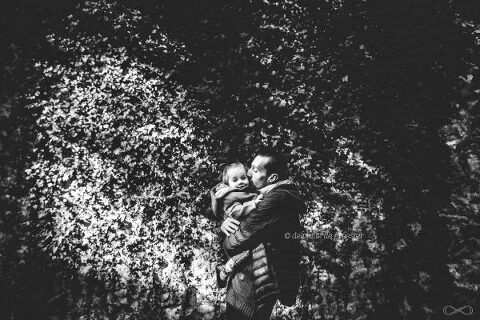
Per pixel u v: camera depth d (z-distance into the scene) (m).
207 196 4.27
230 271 2.65
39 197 3.98
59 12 5.19
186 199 4.22
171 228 4.05
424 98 5.22
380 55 5.64
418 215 4.24
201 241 4.03
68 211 3.95
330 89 5.20
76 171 4.17
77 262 3.74
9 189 3.95
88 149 4.32
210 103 4.90
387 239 4.08
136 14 5.53
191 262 3.91
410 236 4.10
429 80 5.41
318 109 5.00
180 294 3.73
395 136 4.86
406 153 4.72
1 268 3.59
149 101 4.77
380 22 6.05
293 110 4.95
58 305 3.51
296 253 2.52
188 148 4.54
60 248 3.77
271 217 2.45
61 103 4.52
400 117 5.02
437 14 6.21
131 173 4.27
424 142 4.81
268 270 2.45
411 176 4.54
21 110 4.37
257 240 2.45
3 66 4.59
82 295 3.59
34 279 3.59
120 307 3.59
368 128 4.89
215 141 4.63
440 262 3.95
